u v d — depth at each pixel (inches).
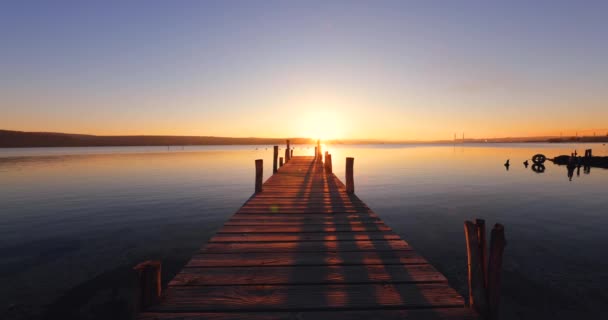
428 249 319.3
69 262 286.5
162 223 433.7
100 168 1349.7
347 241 181.0
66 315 197.3
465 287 237.0
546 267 264.1
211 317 100.0
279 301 110.1
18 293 225.3
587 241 334.3
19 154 3031.5
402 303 108.7
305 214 251.1
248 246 171.5
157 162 1780.3
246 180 945.5
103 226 416.2
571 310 197.0
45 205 556.7
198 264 144.3
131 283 243.3
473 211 499.8
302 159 1003.3
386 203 571.8
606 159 1333.7
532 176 1013.2
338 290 118.9
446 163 1638.8
